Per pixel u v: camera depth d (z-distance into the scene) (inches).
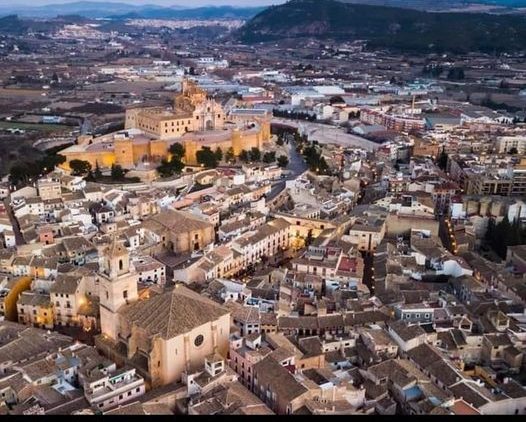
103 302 7066.9
